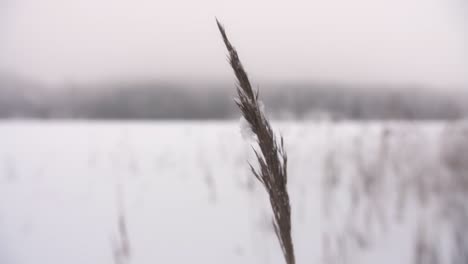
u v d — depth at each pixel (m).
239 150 4.47
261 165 0.57
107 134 7.11
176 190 3.31
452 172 2.87
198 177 3.64
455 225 2.15
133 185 3.56
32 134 7.33
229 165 3.94
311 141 4.23
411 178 2.89
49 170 4.26
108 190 3.44
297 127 4.76
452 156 3.07
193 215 2.73
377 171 2.99
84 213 2.88
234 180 3.41
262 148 0.56
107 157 4.84
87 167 4.35
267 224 2.45
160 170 4.06
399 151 3.57
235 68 0.55
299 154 3.82
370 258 1.93
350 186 2.92
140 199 3.15
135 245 2.29
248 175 3.14
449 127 3.56
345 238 2.15
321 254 2.00
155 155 4.80
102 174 4.02
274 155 0.56
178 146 5.32
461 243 1.92
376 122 4.84
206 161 4.20
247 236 2.33
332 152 3.78
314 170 3.40
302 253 2.03
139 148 5.35
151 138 6.30
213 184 3.33
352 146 3.94
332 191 2.85
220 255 2.12
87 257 2.16
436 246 1.95
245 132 0.57
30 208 3.03
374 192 2.72
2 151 5.45
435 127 4.75
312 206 2.66
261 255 2.08
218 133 6.21
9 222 2.76
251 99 0.55
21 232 2.56
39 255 2.21
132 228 2.56
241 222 2.54
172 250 2.21
